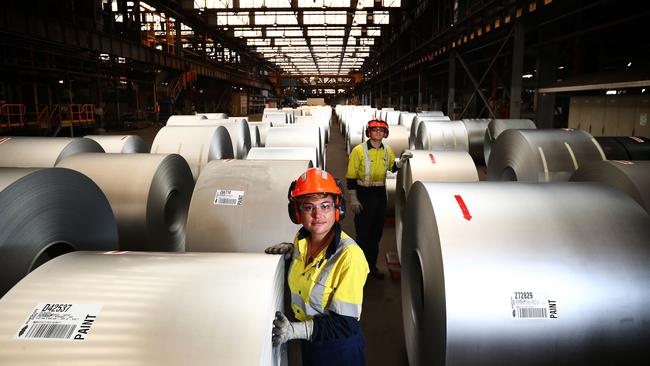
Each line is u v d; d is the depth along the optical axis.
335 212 2.13
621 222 2.35
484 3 14.79
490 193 2.57
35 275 1.88
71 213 2.93
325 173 2.14
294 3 29.58
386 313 4.46
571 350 2.17
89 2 22.27
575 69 12.52
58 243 2.91
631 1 11.02
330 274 2.08
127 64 25.44
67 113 20.31
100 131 22.58
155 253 2.13
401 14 32.59
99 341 1.66
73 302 1.76
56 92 20.30
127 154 4.63
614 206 2.43
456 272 2.22
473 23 15.77
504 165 6.37
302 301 2.19
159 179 4.43
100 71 23.66
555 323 2.15
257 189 3.62
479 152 11.67
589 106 10.45
